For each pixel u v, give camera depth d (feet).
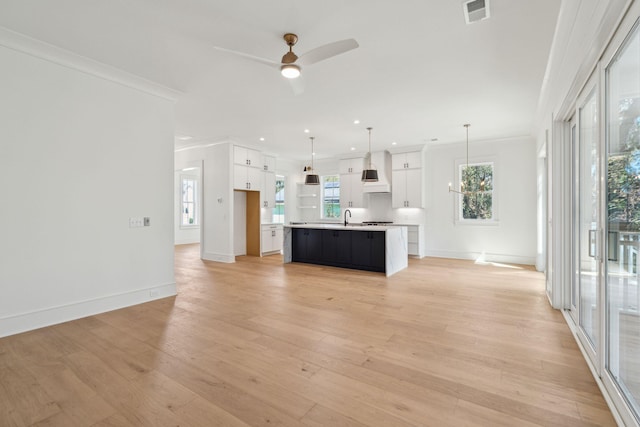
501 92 13.57
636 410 5.47
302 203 33.30
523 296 13.79
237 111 16.22
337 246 20.75
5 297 9.57
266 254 26.27
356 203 28.09
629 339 6.09
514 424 5.62
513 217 21.85
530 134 20.88
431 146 24.81
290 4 7.87
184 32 9.23
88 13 8.34
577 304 9.89
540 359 8.04
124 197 12.41
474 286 15.60
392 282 16.51
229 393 6.61
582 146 9.61
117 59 10.91
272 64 8.86
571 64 8.65
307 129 19.93
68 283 10.87
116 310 11.97
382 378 7.18
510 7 7.95
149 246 13.23
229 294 14.25
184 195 34.88
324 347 8.78
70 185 10.94
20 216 9.86
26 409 6.09
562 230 11.87
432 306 12.43
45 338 9.36
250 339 9.32
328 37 9.38
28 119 10.01
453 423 5.66
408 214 26.20
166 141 13.84
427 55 10.43
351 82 12.55
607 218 6.66
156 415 5.91
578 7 7.18
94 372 7.44
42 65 10.28
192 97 14.30
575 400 6.31
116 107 12.19
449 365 7.76
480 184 23.26
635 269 5.82
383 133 20.86
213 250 23.58
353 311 11.84
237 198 26.12
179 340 9.24
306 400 6.37
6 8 8.12
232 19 8.54
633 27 5.26
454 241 24.08
